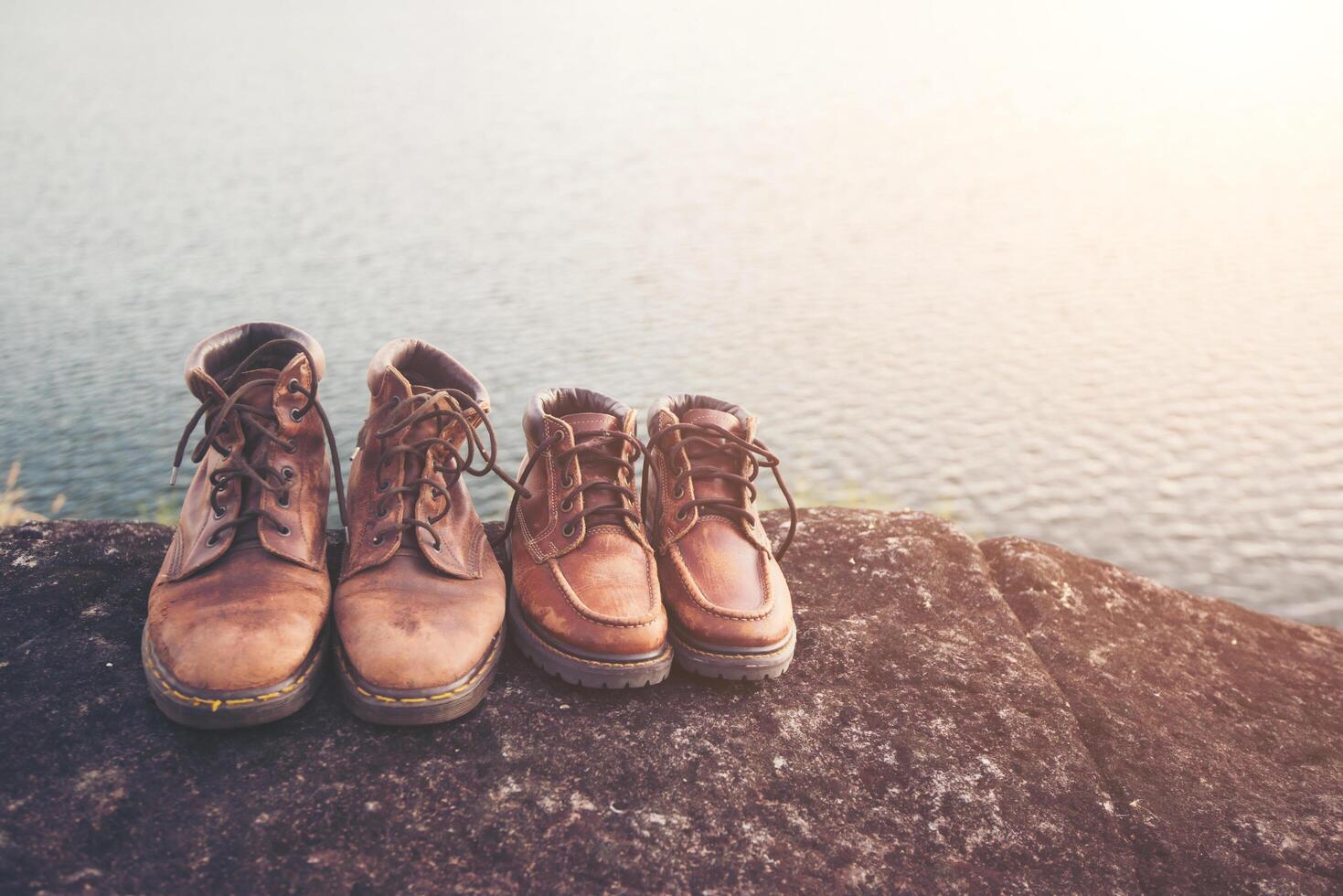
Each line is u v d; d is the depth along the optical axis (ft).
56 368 166.30
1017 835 5.39
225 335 6.21
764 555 6.70
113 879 4.38
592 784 5.33
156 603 5.49
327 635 5.70
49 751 5.12
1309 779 6.38
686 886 4.75
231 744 5.30
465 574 6.04
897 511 9.62
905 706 6.38
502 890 4.61
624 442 6.59
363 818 4.91
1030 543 9.21
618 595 5.93
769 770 5.62
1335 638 8.62
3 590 6.68
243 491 5.84
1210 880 5.25
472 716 5.76
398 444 6.13
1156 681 7.35
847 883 4.90
